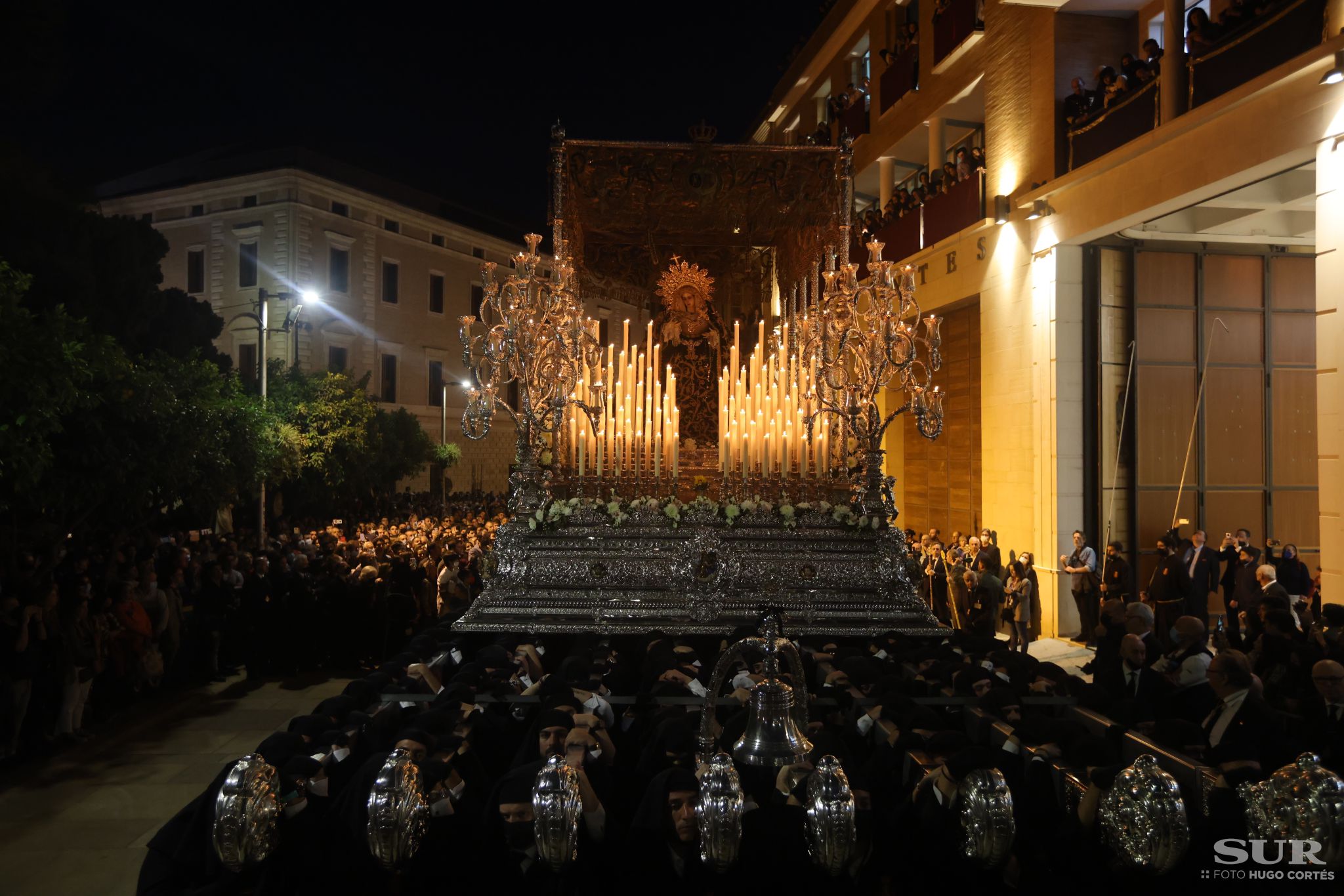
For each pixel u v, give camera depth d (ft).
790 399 30.91
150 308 61.67
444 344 147.84
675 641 25.75
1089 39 48.08
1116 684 23.15
